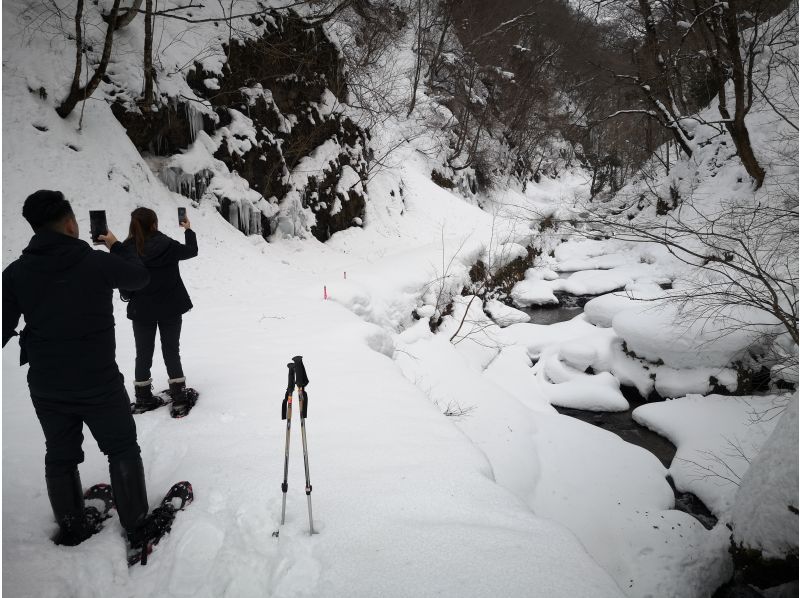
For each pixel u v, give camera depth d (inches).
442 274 564.4
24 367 223.5
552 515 255.6
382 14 1043.9
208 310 339.0
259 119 575.2
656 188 930.1
